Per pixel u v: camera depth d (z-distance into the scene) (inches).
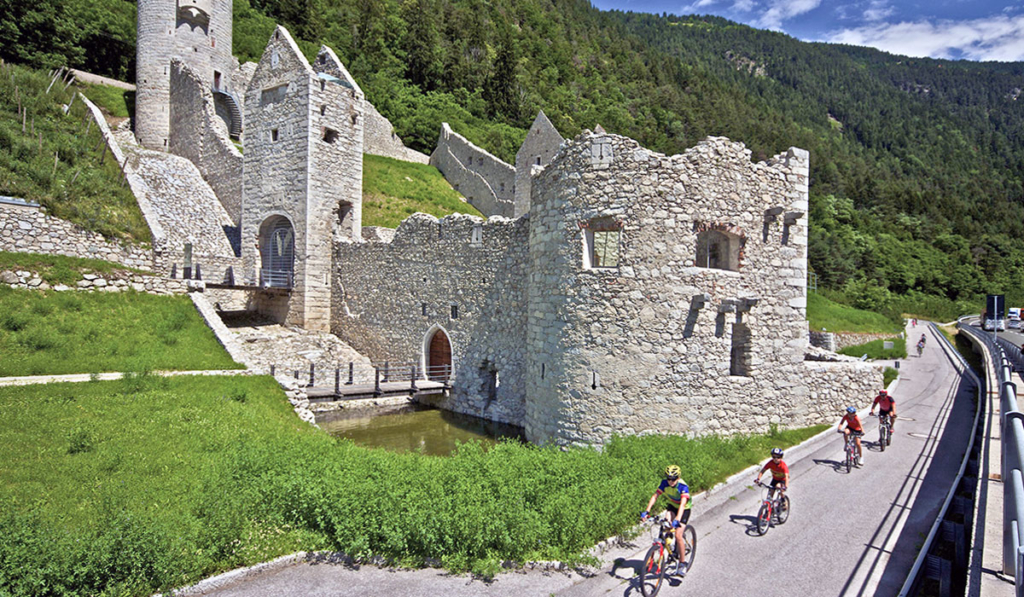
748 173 623.5
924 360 1413.6
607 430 583.5
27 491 352.5
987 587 241.1
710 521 405.7
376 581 313.1
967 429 676.1
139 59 1555.1
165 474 406.3
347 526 346.3
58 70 1480.1
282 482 389.7
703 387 589.9
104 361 644.7
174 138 1507.1
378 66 2955.2
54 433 446.9
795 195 661.3
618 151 593.0
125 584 277.3
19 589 250.1
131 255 889.5
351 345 1063.0
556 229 634.8
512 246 811.4
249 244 1131.3
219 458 445.1
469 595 298.7
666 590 309.6
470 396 875.4
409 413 893.8
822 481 488.7
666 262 582.9
